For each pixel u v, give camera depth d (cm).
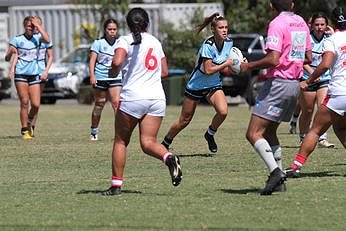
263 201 3316
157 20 12275
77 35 12394
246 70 3444
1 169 4369
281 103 3425
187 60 11744
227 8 12962
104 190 3634
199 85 4709
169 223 2933
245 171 4181
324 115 3838
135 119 3416
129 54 3391
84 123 7494
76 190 3647
